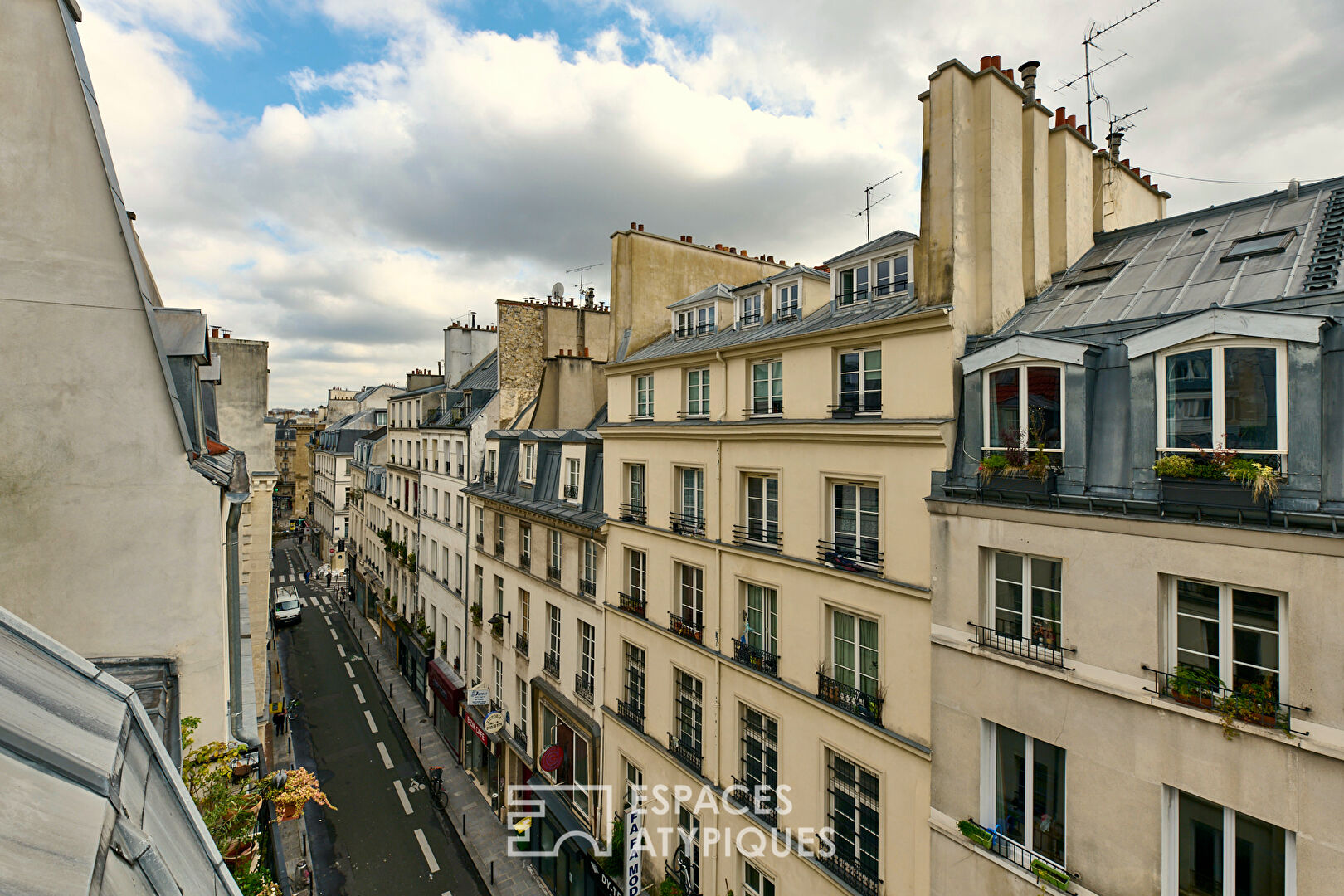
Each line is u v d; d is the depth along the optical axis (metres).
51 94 7.63
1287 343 7.46
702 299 19.86
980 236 11.45
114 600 7.99
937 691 10.74
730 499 15.55
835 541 13.20
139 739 4.94
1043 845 9.52
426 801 26.92
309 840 24.05
